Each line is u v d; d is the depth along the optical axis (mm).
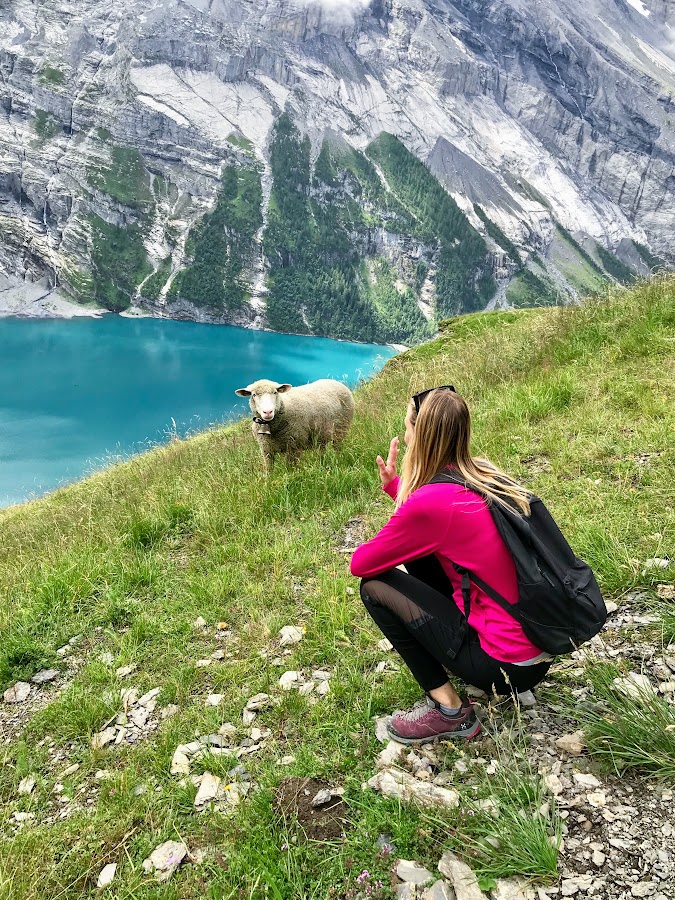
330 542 5773
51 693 4531
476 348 12227
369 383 14586
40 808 3408
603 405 6734
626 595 3738
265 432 7957
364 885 2418
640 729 2713
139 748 3674
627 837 2389
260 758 3336
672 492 4594
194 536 6543
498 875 2338
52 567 6191
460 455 2793
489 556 2590
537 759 2834
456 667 2754
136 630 4852
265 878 2520
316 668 4027
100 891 2770
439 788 2748
